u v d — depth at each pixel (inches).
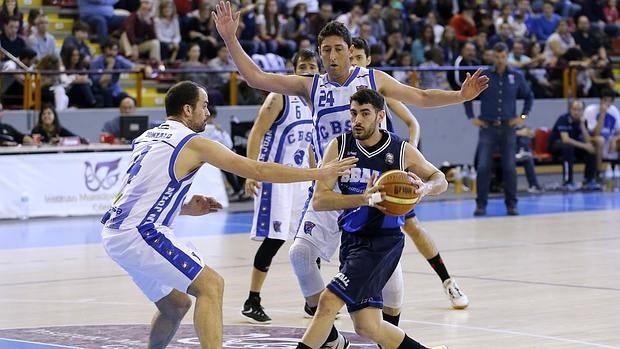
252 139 433.7
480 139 800.3
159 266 300.7
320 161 352.5
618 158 991.0
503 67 791.1
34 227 727.7
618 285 495.2
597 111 979.3
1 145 764.0
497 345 366.6
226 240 669.3
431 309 438.3
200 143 303.7
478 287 491.5
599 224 740.0
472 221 762.2
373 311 301.3
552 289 484.4
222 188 848.9
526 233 693.3
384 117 329.7
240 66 350.0
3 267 560.7
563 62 1055.6
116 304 454.9
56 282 514.0
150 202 302.0
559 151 971.9
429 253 440.5
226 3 345.7
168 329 320.2
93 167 791.7
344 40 343.0
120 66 890.7
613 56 1143.6
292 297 470.9
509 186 796.6
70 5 978.1
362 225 301.4
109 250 306.0
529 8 1116.5
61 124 834.8
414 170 309.1
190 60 927.0
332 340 332.2
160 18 939.3
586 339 375.9
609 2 1185.4
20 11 940.0
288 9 1031.6
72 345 367.6
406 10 1082.1
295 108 435.5
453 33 1028.5
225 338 382.9
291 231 425.7
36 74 822.5
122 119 804.6
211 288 301.3
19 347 363.9
